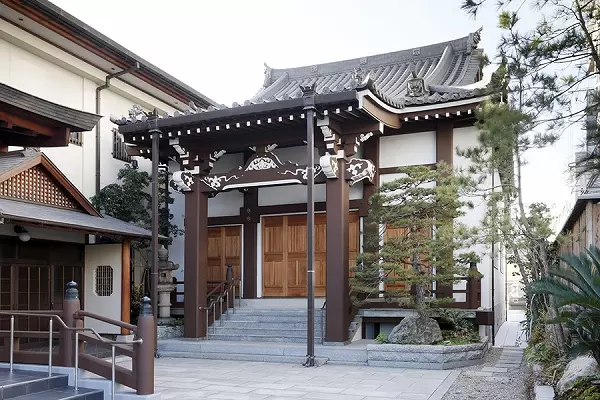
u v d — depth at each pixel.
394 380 9.59
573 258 6.84
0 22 13.48
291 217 15.66
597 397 6.42
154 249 12.88
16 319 11.68
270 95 19.20
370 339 13.35
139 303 15.69
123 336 13.13
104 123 17.14
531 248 9.95
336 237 12.42
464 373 10.22
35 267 12.30
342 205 12.47
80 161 16.11
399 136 14.31
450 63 17.98
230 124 12.61
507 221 9.55
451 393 8.53
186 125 12.94
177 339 13.73
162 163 17.09
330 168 12.19
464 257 11.38
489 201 9.83
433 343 11.22
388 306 13.31
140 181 16.72
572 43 7.26
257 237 15.96
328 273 12.40
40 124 10.02
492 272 13.65
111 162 17.31
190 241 13.92
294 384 9.27
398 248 11.57
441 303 11.99
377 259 11.98
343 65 20.11
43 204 12.17
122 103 18.05
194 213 13.98
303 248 15.45
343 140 12.78
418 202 11.47
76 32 14.73
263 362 11.72
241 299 15.65
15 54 14.24
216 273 16.48
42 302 12.41
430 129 13.98
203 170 14.12
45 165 12.04
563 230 14.60
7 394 7.21
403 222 11.44
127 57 16.38
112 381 7.73
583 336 7.27
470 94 12.65
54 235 12.76
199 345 12.64
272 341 13.11
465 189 10.05
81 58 15.97
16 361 8.66
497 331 17.38
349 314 12.82
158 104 19.50
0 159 11.71
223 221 16.31
